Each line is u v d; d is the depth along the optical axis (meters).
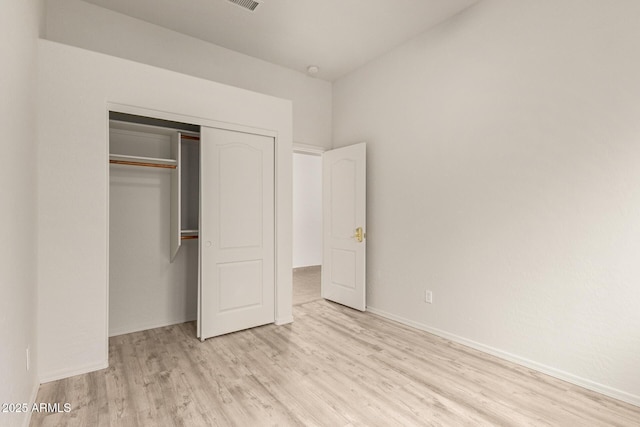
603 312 2.19
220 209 3.11
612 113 2.15
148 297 3.32
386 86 3.81
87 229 2.41
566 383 2.32
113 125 2.92
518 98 2.62
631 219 2.08
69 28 2.90
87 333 2.41
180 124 3.33
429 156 3.33
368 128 4.05
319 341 3.05
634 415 1.95
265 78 4.03
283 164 3.50
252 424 1.84
